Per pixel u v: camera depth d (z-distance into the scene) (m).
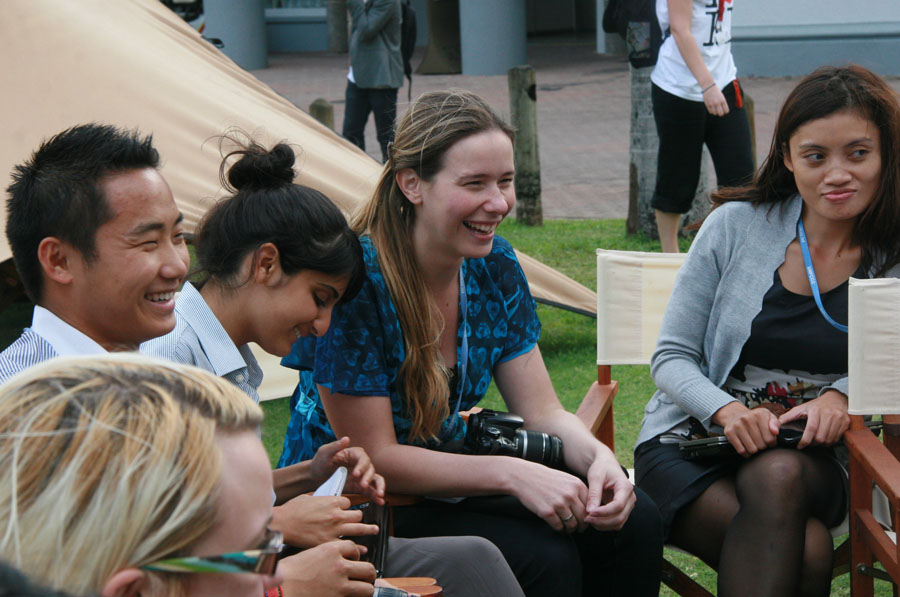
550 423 2.57
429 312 2.36
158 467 0.87
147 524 0.86
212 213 2.10
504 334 2.59
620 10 6.02
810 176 2.54
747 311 2.66
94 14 4.62
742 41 15.51
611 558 2.38
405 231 2.36
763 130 11.42
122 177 1.77
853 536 2.46
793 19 15.12
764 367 2.68
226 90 4.83
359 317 2.31
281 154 2.10
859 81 2.52
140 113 4.20
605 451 2.45
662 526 2.43
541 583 2.25
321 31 22.94
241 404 0.97
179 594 0.89
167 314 1.86
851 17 14.77
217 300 2.09
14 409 0.89
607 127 12.77
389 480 2.33
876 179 2.53
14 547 0.84
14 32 4.16
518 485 2.26
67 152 1.78
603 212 8.39
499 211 2.29
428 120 2.29
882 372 2.43
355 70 8.81
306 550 1.82
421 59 20.59
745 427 2.48
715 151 5.82
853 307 2.40
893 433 2.49
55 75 4.12
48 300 1.83
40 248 1.78
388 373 2.38
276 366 4.48
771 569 2.31
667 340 2.76
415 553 2.16
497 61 17.83
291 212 2.03
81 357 0.97
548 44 23.22
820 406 2.51
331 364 2.31
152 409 0.89
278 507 1.95
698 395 2.62
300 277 2.04
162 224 1.81
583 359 4.94
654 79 5.75
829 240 2.64
